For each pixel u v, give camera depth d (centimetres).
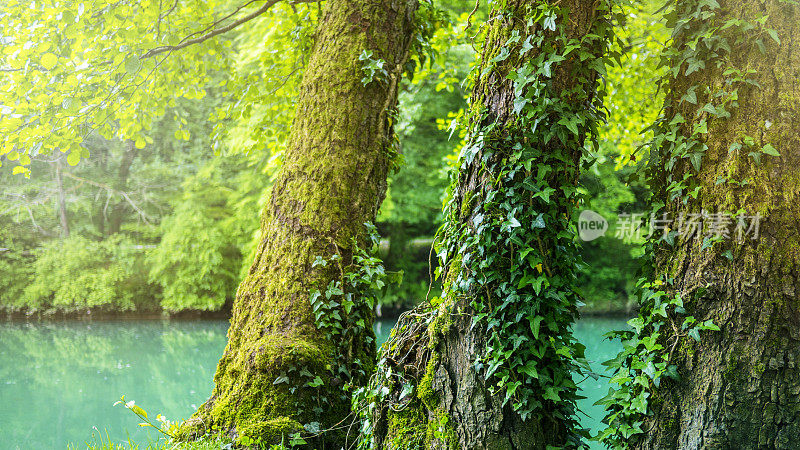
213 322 1530
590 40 269
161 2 493
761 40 242
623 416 262
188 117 1716
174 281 1525
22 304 1555
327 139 419
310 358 369
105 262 1622
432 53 522
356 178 418
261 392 365
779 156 239
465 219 286
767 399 233
